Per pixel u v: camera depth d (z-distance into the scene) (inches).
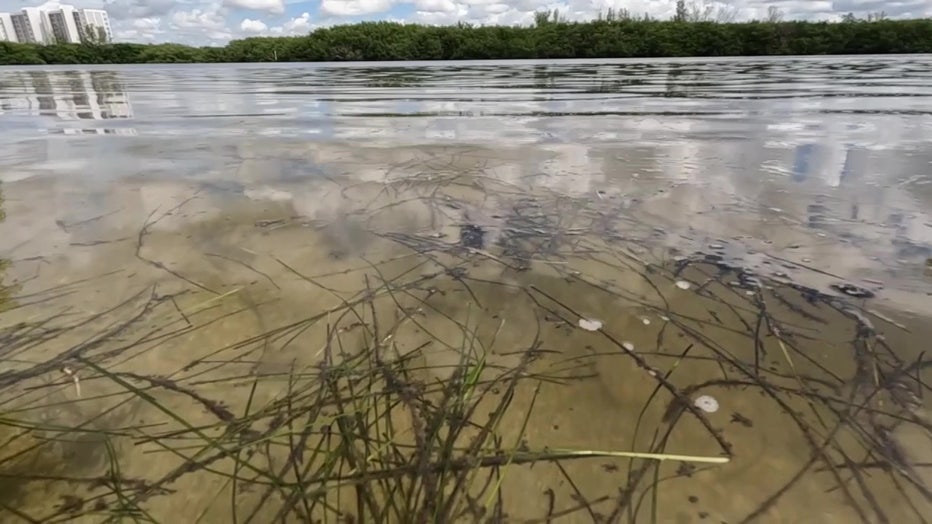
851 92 246.8
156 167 99.3
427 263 56.2
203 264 55.2
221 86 356.5
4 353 39.0
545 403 35.2
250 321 44.5
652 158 104.8
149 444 31.3
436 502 27.3
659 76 385.7
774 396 35.4
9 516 26.7
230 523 26.8
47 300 47.1
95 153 113.3
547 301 48.3
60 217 69.3
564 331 43.5
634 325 44.2
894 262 54.3
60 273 52.6
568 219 69.3
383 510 26.8
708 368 38.5
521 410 34.6
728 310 46.1
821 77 350.9
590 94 259.6
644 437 32.3
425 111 195.3
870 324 43.0
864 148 111.1
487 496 28.0
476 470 29.6
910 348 39.7
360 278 52.6
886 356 38.9
